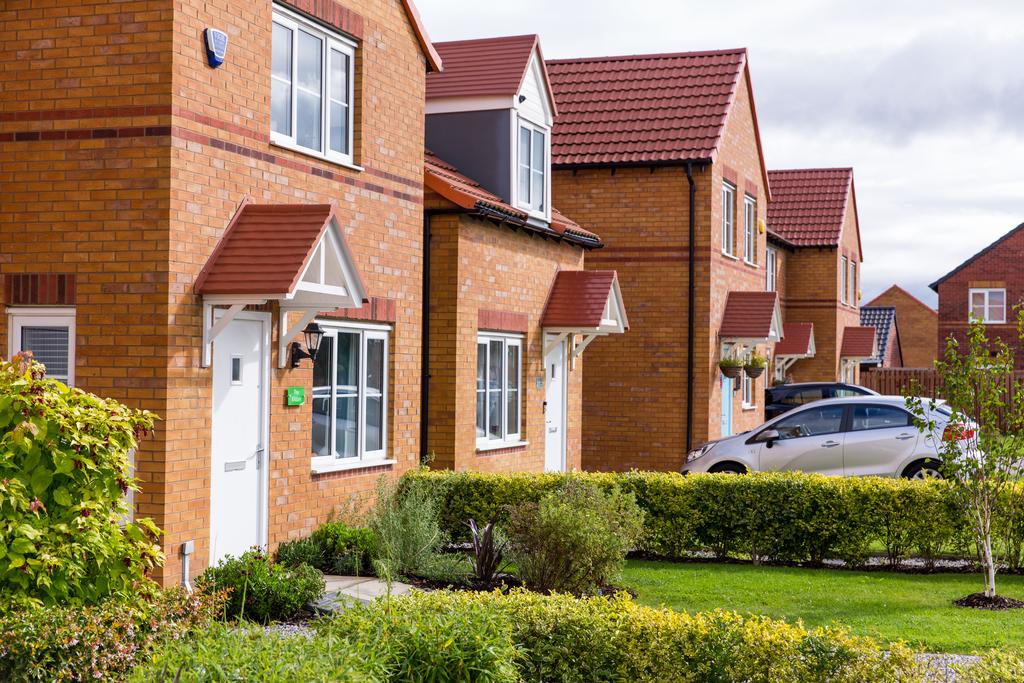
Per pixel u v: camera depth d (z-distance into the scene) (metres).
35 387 6.80
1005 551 12.49
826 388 25.98
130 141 9.43
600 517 10.46
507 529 10.71
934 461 16.36
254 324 10.60
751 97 23.39
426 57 13.66
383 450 13.02
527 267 16.86
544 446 17.50
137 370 9.37
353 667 5.20
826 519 12.36
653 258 20.92
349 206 12.00
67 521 6.77
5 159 9.75
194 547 9.59
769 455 17.02
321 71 11.73
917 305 73.50
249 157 10.35
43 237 9.64
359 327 12.45
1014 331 43.16
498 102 16.45
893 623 9.39
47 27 9.64
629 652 6.36
